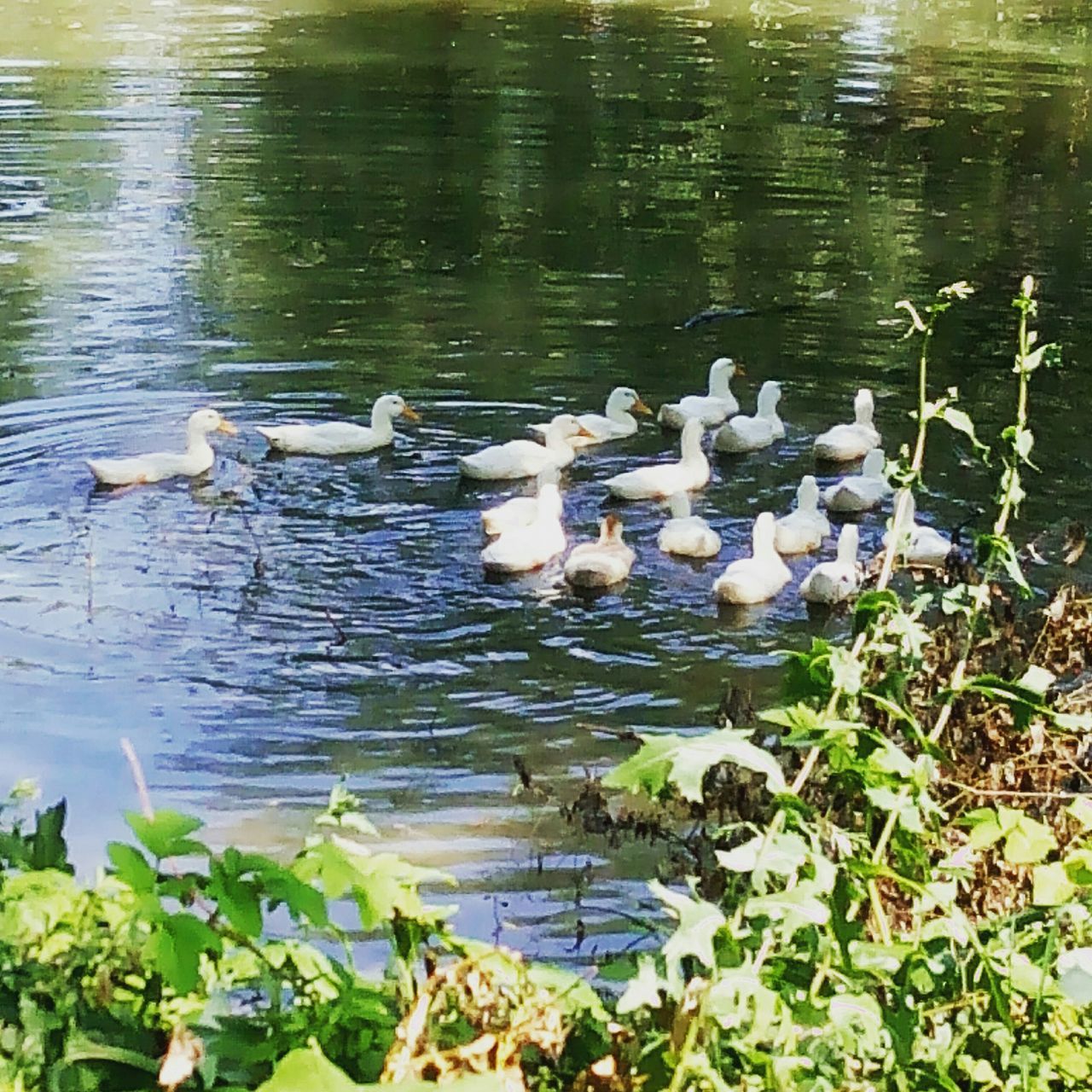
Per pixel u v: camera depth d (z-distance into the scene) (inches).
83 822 270.5
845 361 536.7
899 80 1053.8
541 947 231.6
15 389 479.8
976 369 529.3
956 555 243.9
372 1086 100.9
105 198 703.1
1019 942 136.3
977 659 227.3
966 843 177.2
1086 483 438.6
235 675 325.4
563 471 448.5
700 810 212.4
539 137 856.9
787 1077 113.3
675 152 836.0
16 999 124.1
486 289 597.9
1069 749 215.0
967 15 1364.4
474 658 338.6
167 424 462.6
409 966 127.6
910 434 474.6
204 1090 120.2
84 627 341.1
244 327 545.0
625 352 540.1
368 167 780.0
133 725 303.7
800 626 357.4
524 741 304.8
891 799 127.5
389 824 271.1
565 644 346.0
